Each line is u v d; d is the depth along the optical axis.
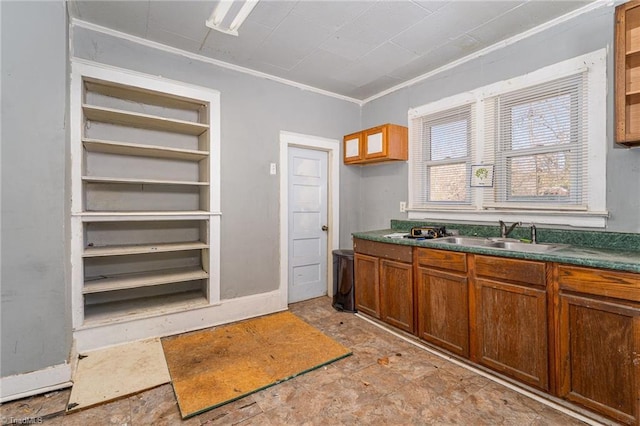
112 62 2.49
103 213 2.44
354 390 1.95
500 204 2.68
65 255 2.03
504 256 2.00
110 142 2.43
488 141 2.76
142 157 2.92
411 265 2.65
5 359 1.82
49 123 1.92
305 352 2.43
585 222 2.21
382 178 3.84
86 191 2.66
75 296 2.35
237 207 3.14
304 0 2.10
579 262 1.67
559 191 2.36
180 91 2.78
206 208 3.00
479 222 2.86
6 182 1.81
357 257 3.25
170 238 3.11
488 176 2.75
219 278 3.01
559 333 1.76
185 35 2.55
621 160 2.04
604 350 1.59
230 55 2.89
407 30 2.47
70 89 2.30
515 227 2.57
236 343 2.58
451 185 3.12
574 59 2.23
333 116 3.89
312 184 3.88
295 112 3.55
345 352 2.42
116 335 2.52
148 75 2.63
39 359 1.90
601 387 1.60
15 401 1.82
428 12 2.24
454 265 2.31
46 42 1.90
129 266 2.94
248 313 3.21
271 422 1.67
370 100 3.99
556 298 1.78
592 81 2.15
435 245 2.43
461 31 2.48
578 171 2.25
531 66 2.47
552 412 1.73
